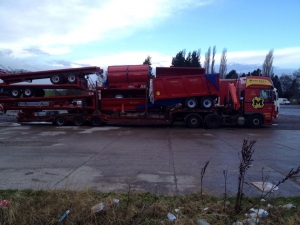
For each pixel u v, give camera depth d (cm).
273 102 1606
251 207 379
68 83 1673
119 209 375
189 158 794
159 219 360
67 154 846
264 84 1598
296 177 599
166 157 806
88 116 1705
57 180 571
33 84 1705
